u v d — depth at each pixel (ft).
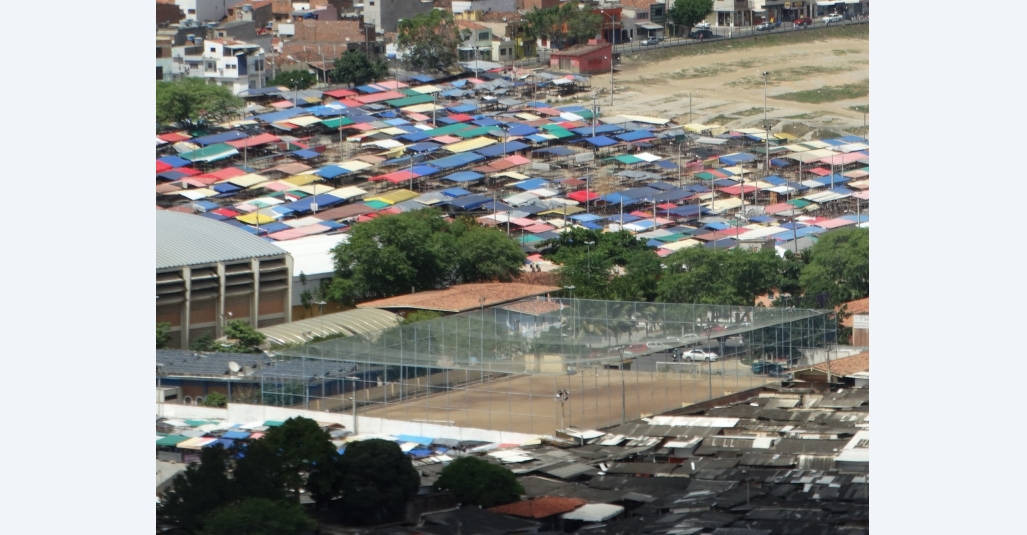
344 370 272.72
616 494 218.79
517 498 218.18
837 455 231.09
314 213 483.51
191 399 285.43
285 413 269.03
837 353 305.94
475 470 218.79
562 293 369.30
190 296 337.52
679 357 278.67
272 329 330.54
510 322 304.91
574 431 249.75
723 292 364.79
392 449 216.33
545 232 457.27
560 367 268.41
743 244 432.25
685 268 382.22
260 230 451.12
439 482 219.61
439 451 246.47
